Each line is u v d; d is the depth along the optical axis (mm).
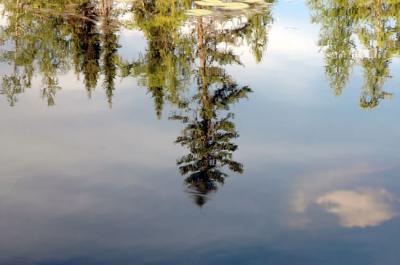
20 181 13328
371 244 11070
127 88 22266
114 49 28859
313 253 10688
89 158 14906
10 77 22812
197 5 38906
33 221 11547
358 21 36781
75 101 19859
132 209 12305
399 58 28609
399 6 38688
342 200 13031
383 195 13266
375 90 22328
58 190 13016
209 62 27656
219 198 13008
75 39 30141
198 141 16625
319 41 31984
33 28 31812
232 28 34156
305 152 15922
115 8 36969
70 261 10148
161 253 10547
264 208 12570
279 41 31703
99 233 11219
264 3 41406
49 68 24750
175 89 22500
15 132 16375
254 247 10859
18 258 10156
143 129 17391
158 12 36750
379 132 17484
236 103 20703
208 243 10992
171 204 12602
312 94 21875
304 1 43562
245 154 15805
